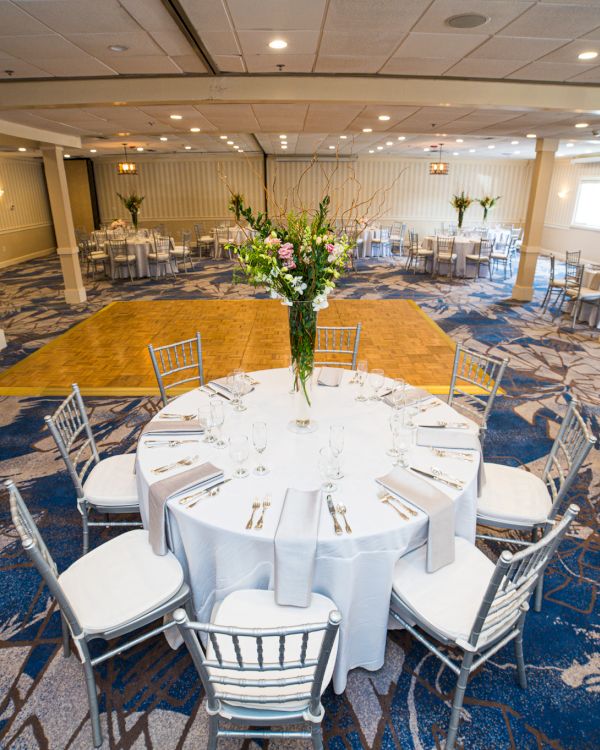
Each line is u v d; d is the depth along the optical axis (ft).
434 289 34.45
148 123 22.65
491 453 13.01
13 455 12.94
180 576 6.68
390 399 9.69
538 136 27.89
